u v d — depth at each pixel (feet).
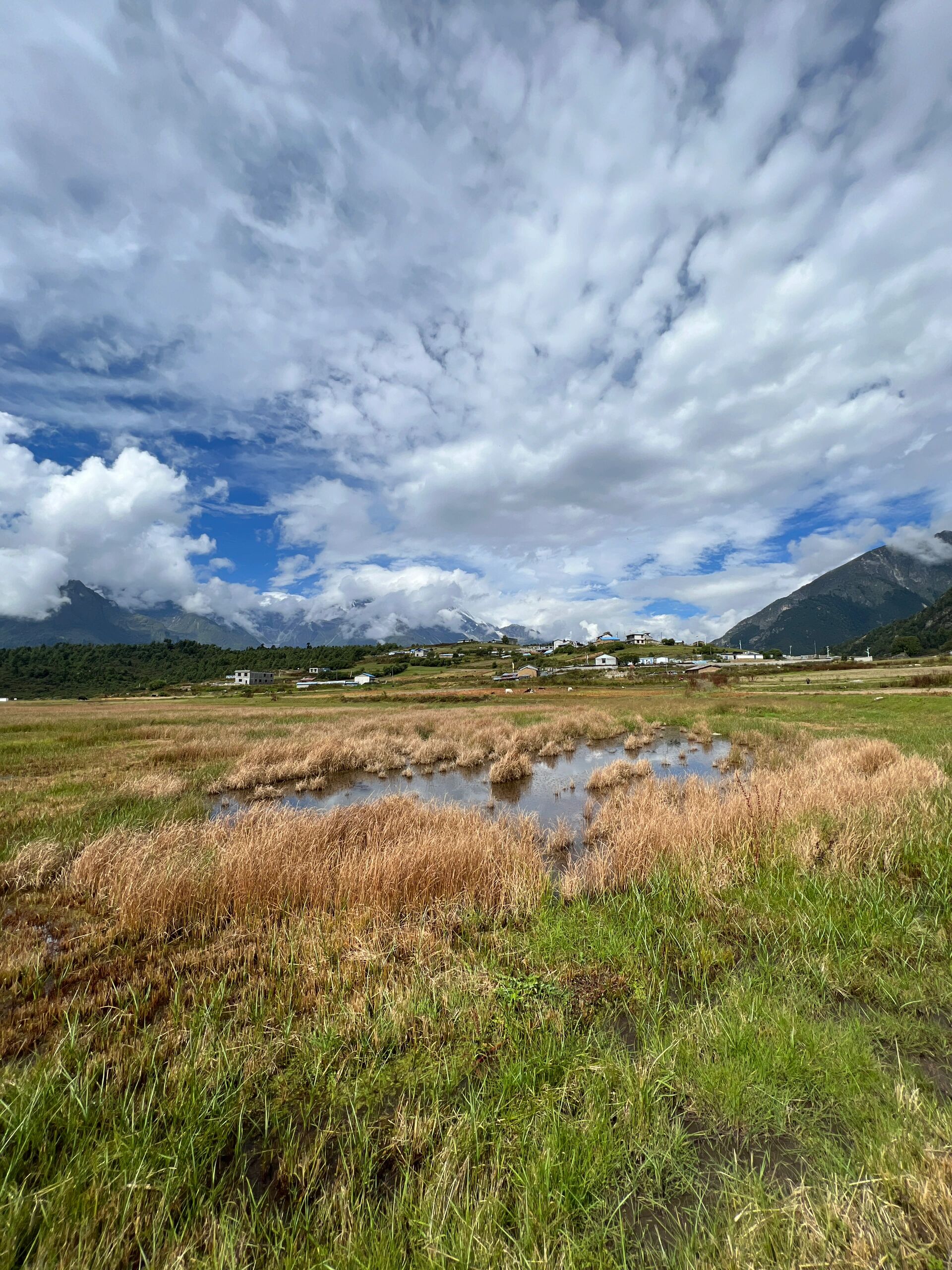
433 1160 8.78
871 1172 8.18
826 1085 9.91
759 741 68.59
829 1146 8.78
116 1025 13.25
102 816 33.71
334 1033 12.23
